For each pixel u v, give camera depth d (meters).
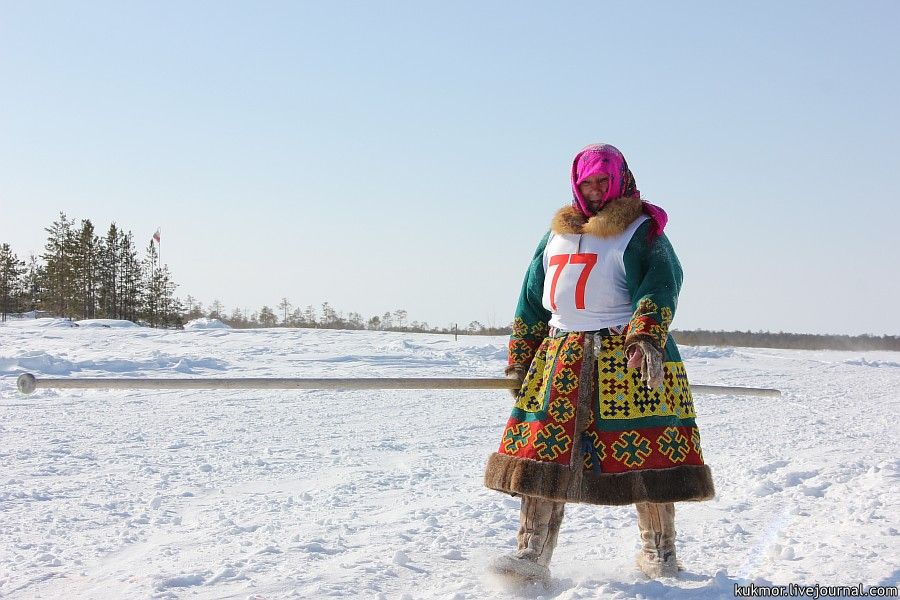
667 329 3.50
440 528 4.93
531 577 3.51
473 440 8.91
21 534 4.79
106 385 3.55
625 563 4.09
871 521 4.58
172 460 7.40
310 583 3.65
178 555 4.28
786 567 3.76
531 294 3.94
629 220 3.65
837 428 9.98
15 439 8.44
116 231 69.62
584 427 3.52
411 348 22.17
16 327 29.62
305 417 10.50
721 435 9.32
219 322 30.50
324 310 66.75
